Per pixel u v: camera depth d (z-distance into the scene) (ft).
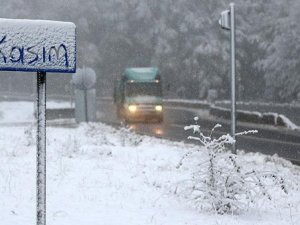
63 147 65.67
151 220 30.35
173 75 318.86
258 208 36.14
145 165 55.06
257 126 133.90
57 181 42.75
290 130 122.31
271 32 285.43
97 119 165.68
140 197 37.99
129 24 336.29
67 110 171.94
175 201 37.14
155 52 318.04
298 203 39.11
